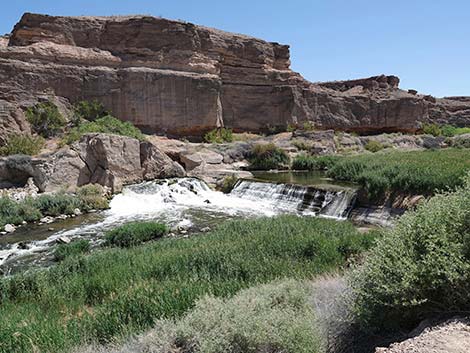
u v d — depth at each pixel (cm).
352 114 5084
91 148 2184
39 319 615
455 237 379
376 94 5491
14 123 2483
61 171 2052
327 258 831
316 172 2795
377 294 375
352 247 866
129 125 3038
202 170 2644
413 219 426
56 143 2597
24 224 1611
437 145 4344
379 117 5250
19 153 2248
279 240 962
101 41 3612
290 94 4528
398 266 373
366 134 5300
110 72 3412
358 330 397
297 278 681
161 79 3575
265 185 2133
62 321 619
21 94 3019
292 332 366
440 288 356
